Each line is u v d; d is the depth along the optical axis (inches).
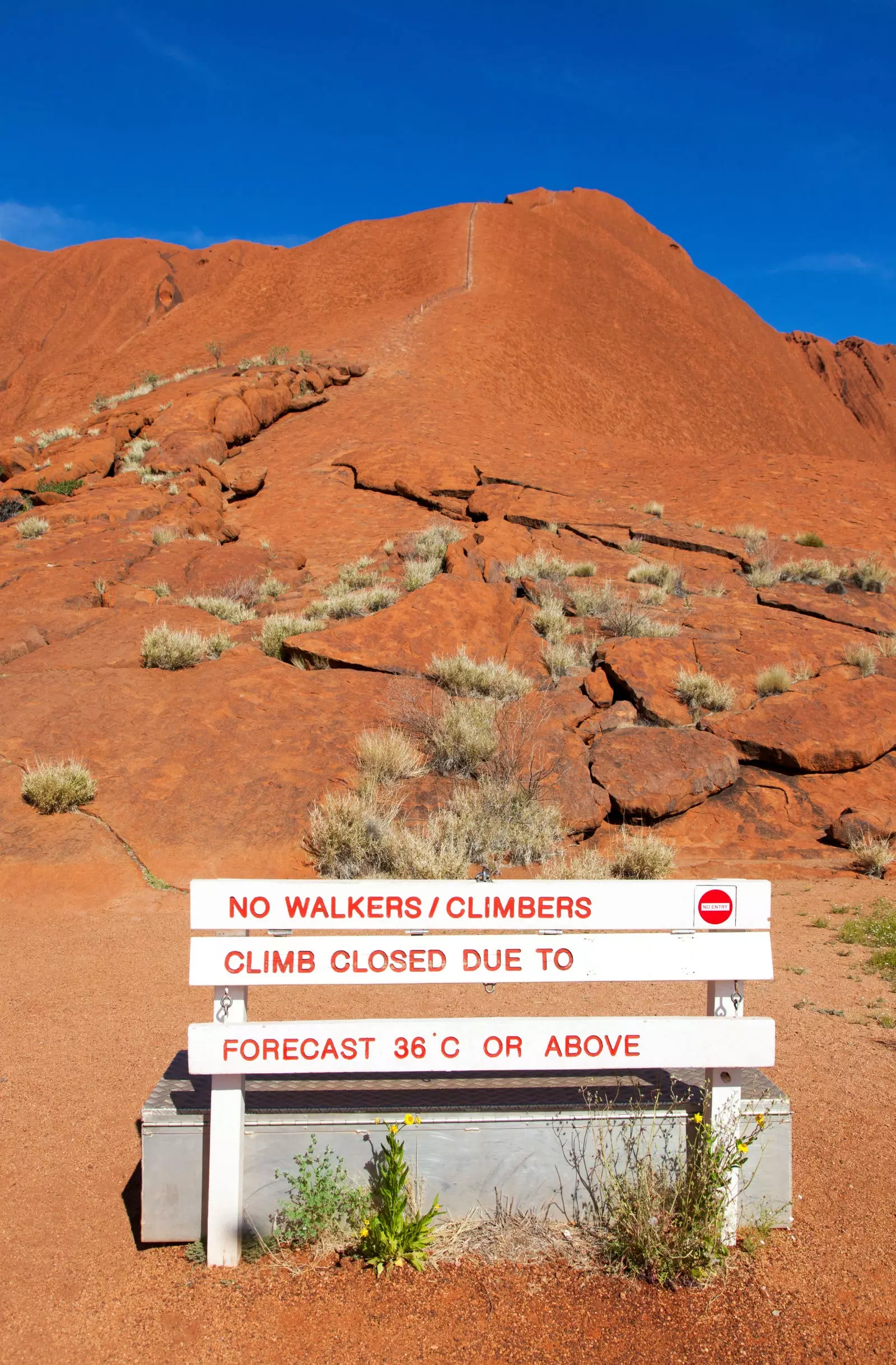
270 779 415.2
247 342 2368.4
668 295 3654.0
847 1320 133.1
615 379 2394.2
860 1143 182.1
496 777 426.3
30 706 456.1
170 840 376.8
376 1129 148.5
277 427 1393.9
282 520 984.3
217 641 540.4
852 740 477.7
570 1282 139.8
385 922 149.4
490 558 722.2
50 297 5059.1
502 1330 129.8
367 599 649.6
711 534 866.1
